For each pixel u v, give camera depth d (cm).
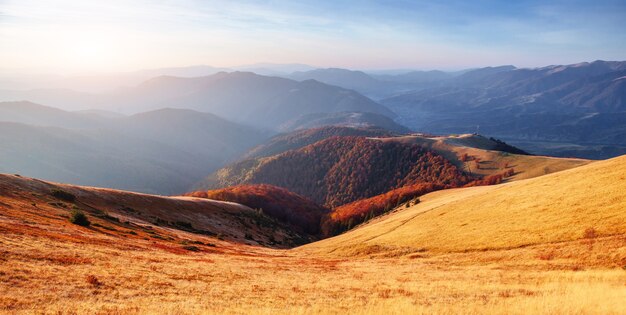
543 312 1822
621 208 3909
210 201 14088
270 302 2314
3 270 2362
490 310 1922
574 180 5459
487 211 5725
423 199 12112
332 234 18175
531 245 3981
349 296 2591
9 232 3409
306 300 2409
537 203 5103
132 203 9344
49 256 2914
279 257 6281
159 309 1989
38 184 7525
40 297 2038
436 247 4997
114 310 1934
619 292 2217
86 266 2848
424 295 2581
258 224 13912
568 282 2792
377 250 5753
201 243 6812
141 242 4928
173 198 11650
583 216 4094
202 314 1898
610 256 3219
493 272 3509
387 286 3038
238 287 2798
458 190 11600
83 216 5284
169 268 3300
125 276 2730
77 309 1911
